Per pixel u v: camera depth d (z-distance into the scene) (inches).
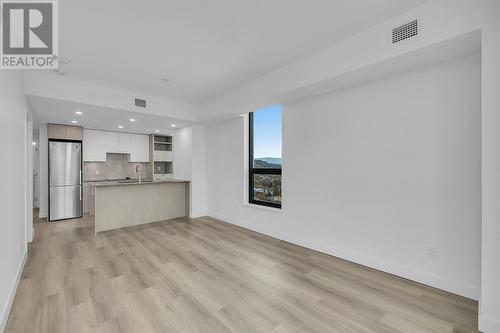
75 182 219.3
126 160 273.0
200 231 175.5
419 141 97.1
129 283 97.0
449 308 80.0
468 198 86.2
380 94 108.1
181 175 237.6
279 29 93.0
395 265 104.0
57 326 70.7
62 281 98.2
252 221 178.1
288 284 97.0
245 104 151.6
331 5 79.4
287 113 149.9
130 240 153.8
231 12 82.5
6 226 78.2
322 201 131.7
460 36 72.9
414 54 84.4
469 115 85.7
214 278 101.9
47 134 211.3
